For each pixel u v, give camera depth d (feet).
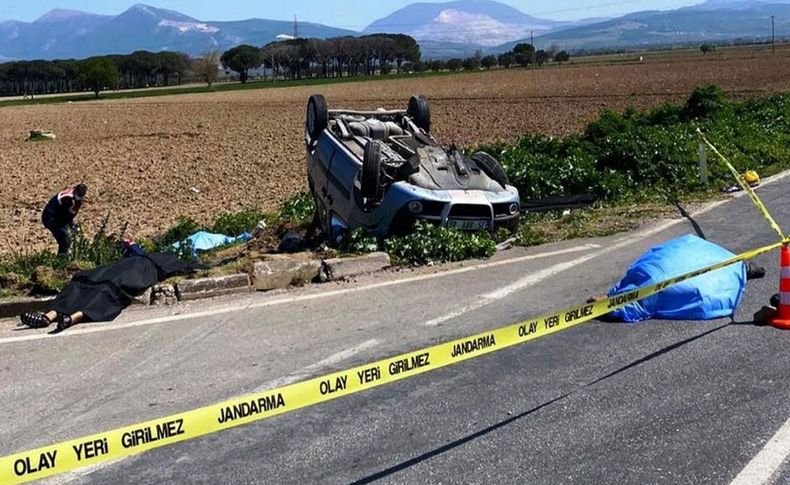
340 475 14.84
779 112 71.77
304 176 84.17
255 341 22.53
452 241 32.12
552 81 268.82
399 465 15.17
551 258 31.91
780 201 42.19
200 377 19.83
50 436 16.69
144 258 28.14
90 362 21.17
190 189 76.95
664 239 34.55
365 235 33.68
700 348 21.01
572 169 46.85
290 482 14.64
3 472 11.76
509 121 135.23
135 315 25.46
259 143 124.88
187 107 238.27
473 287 27.81
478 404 17.85
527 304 25.46
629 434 16.26
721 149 53.78
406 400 18.16
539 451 15.62
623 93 186.60
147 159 108.06
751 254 23.00
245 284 28.17
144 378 19.89
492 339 16.76
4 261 38.45
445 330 22.99
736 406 17.44
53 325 24.47
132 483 14.71
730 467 14.85
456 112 160.35
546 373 19.57
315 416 17.43
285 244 39.55
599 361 20.27
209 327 23.97
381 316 24.63
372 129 39.06
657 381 18.90
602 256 31.86
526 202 42.75
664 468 14.88
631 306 23.31
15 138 156.87
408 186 33.37
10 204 72.49
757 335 21.93
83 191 41.81
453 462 15.25
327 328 23.57
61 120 203.92
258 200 68.95
